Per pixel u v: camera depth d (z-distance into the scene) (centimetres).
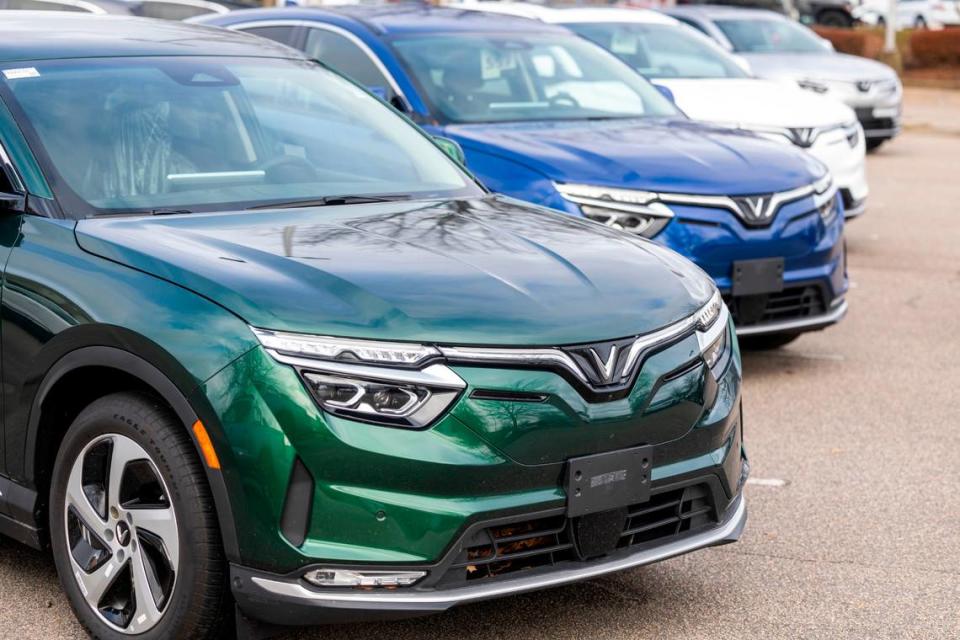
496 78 988
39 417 483
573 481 442
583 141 892
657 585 554
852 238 1484
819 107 1298
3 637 496
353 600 421
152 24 661
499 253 500
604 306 468
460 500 425
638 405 456
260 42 674
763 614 525
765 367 948
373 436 416
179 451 434
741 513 513
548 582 446
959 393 878
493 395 430
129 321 441
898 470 716
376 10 1064
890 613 528
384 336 423
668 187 830
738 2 3064
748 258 840
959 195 1811
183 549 435
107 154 538
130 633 459
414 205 572
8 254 498
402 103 947
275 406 414
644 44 1369
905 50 3822
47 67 567
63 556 486
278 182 567
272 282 441
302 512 417
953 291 1215
